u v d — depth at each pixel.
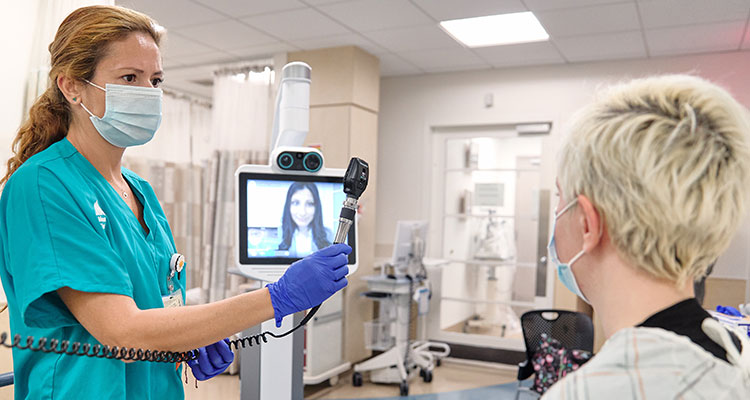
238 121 4.77
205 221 4.79
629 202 0.62
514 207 5.13
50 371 1.06
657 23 3.78
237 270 1.69
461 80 5.25
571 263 0.71
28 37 2.20
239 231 1.58
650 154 0.61
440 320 5.39
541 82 4.97
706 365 0.57
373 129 4.76
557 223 0.74
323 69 4.50
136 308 1.02
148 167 5.58
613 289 0.66
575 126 0.70
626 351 0.58
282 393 1.83
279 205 1.62
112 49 1.13
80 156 1.15
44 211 1.01
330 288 1.14
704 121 0.62
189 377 4.02
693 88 0.63
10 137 2.14
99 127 1.16
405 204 5.47
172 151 5.90
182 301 1.38
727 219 0.61
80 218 1.04
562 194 0.73
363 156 4.60
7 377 1.39
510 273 5.14
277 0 3.46
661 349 0.57
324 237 1.66
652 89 0.65
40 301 1.01
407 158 5.47
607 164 0.64
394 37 4.20
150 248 1.26
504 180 5.18
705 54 4.50
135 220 1.24
